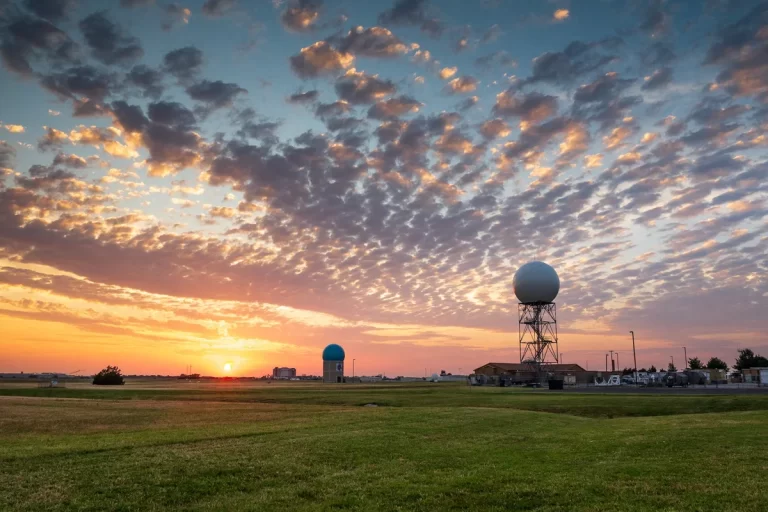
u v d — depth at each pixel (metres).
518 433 31.16
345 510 15.24
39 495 16.42
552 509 15.06
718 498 15.68
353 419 38.25
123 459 21.53
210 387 129.50
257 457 22.16
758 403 54.69
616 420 41.81
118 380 148.62
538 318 131.50
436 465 21.16
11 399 74.44
